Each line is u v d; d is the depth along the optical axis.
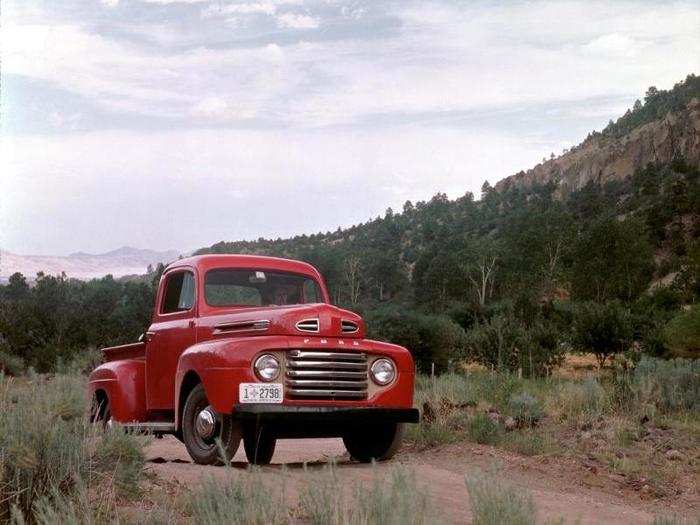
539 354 26.44
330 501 4.52
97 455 5.26
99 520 4.37
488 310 51.03
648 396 12.46
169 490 5.62
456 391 13.20
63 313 29.44
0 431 4.97
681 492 8.15
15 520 4.05
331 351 7.67
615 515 7.01
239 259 8.87
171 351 8.66
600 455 9.41
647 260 142.62
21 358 25.62
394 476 4.65
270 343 7.43
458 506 6.17
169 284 9.14
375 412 7.64
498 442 10.18
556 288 154.75
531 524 4.92
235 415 7.21
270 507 4.38
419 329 25.47
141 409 9.25
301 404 7.45
